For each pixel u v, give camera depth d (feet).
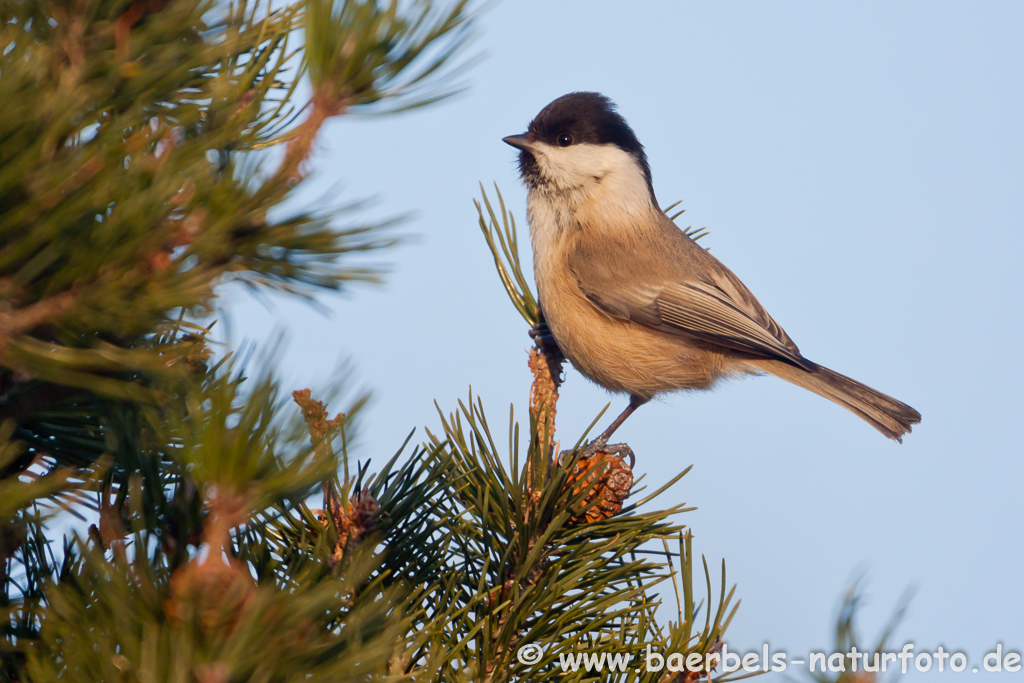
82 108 9.04
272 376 8.30
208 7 10.25
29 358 8.35
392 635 9.84
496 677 13.37
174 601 8.11
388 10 9.56
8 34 9.47
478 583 14.19
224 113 9.86
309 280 9.66
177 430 8.59
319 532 12.66
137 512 9.77
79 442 11.84
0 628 10.44
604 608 13.78
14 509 9.20
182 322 9.81
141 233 8.57
